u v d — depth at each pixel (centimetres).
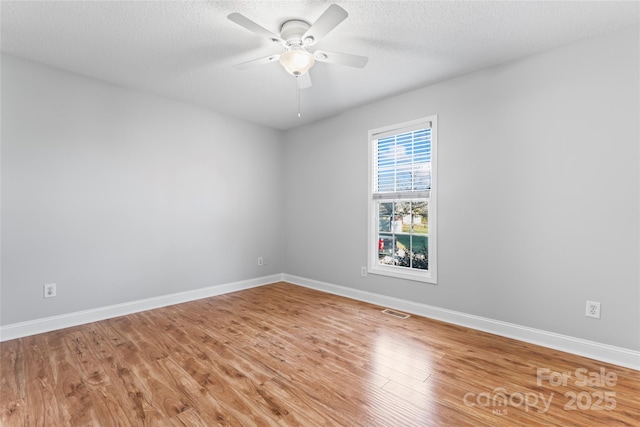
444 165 304
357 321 303
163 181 352
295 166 466
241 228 430
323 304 360
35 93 271
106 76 299
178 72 291
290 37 217
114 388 188
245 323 298
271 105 377
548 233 245
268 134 464
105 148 310
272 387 190
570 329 235
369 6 196
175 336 266
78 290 294
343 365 216
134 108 330
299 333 273
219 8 200
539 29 219
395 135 346
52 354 231
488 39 233
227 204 414
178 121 364
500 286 270
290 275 476
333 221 411
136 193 331
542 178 248
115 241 317
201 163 386
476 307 284
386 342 254
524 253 257
